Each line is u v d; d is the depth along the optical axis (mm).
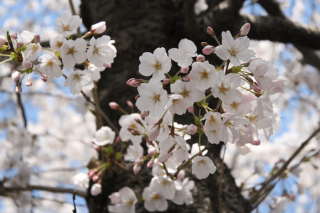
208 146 745
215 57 1152
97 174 911
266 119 726
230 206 948
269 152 2826
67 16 790
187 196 873
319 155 1000
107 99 1043
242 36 724
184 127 760
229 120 710
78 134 2885
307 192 2342
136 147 880
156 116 719
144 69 729
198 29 1163
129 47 1100
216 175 975
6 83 2447
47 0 3166
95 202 954
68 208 2316
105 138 910
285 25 1467
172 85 702
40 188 1161
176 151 764
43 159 2309
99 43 767
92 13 1272
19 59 764
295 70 2807
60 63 761
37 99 2924
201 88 694
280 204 1010
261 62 703
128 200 897
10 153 1424
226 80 702
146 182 942
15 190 1206
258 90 708
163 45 1112
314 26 1595
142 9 1172
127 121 871
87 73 774
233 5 1214
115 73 1064
